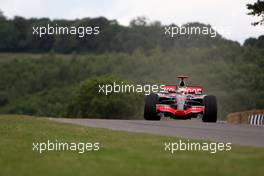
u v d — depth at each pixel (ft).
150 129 149.79
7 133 133.39
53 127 148.87
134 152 101.30
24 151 103.81
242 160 91.76
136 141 116.88
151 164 89.30
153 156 96.68
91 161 92.53
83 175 80.94
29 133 133.80
